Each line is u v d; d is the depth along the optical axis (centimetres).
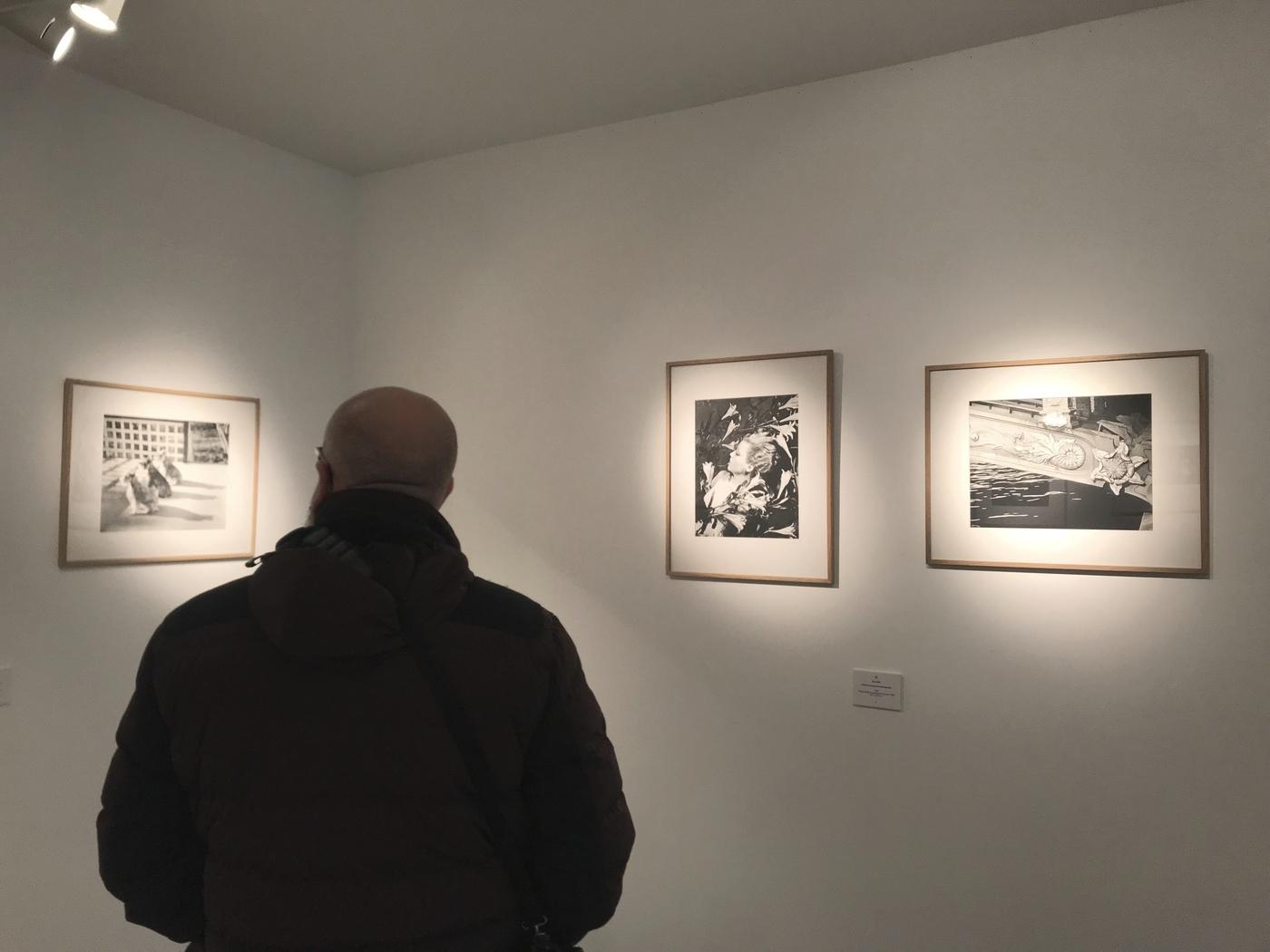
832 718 265
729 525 281
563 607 309
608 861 122
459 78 274
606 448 304
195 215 301
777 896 269
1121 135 235
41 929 254
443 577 117
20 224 254
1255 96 221
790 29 244
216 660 113
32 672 254
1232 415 221
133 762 118
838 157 270
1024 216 245
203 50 257
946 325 254
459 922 113
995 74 250
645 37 249
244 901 110
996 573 246
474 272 332
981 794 245
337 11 236
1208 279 225
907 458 258
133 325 282
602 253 307
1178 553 225
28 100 257
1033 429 241
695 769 284
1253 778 217
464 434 332
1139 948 225
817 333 271
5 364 250
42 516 258
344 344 354
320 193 345
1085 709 234
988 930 242
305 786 110
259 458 319
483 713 115
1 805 247
